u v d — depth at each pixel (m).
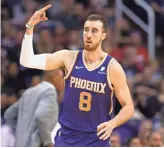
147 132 19.75
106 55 11.37
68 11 32.03
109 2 33.75
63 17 31.59
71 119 11.36
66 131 11.40
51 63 11.41
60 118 11.51
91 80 11.20
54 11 31.89
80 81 11.25
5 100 21.86
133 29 33.03
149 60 29.73
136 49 30.95
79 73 11.27
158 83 26.91
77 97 11.28
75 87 11.29
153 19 32.44
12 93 24.28
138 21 33.09
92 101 11.23
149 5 33.91
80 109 11.27
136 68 28.89
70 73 11.34
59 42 29.61
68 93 11.35
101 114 11.27
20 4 31.86
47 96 14.59
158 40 33.38
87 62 11.34
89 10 32.72
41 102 14.53
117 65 11.24
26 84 25.11
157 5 34.03
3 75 25.19
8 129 15.67
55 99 14.63
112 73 11.19
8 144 15.58
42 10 11.10
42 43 27.16
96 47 11.22
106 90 11.19
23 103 15.02
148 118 24.55
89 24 11.19
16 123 15.72
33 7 31.78
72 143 11.34
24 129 14.77
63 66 11.54
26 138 14.65
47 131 14.39
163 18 33.53
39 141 14.55
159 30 33.56
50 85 14.78
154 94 25.36
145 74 26.94
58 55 11.49
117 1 33.09
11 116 15.70
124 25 32.22
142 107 24.56
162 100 25.56
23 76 25.17
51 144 14.55
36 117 14.29
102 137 10.91
